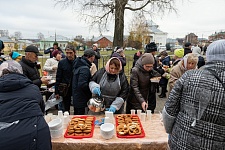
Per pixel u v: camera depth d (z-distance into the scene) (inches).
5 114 55.5
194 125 49.9
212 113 47.9
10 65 64.2
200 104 49.1
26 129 54.5
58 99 134.6
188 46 214.2
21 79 61.5
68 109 143.0
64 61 134.7
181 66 110.0
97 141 73.2
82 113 117.6
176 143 53.7
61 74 134.8
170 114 56.8
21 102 57.5
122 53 216.7
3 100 57.3
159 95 240.8
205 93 48.4
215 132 48.1
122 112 106.9
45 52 295.4
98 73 107.4
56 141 72.9
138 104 111.9
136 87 109.1
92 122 88.7
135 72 110.0
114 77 101.0
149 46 167.2
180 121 53.6
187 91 52.1
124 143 72.4
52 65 179.9
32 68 122.4
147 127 86.7
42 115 59.8
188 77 52.8
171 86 110.2
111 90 99.9
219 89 47.2
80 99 114.9
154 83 113.7
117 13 387.2
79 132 78.5
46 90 147.3
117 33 393.4
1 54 147.6
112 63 97.6
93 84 102.3
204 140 48.8
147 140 74.1
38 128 56.0
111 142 72.5
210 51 51.7
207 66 51.6
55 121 80.8
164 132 81.6
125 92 103.1
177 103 55.7
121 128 81.4
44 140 56.2
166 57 249.1
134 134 78.1
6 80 59.0
